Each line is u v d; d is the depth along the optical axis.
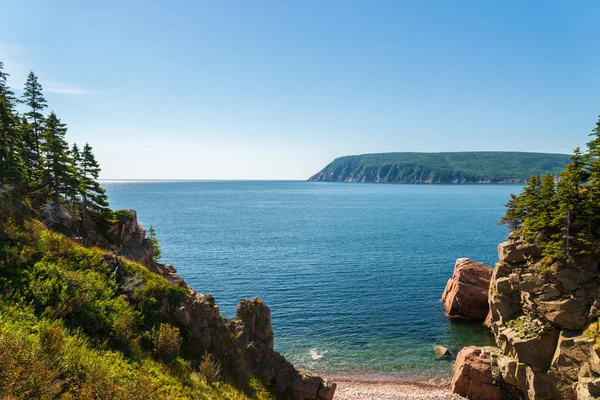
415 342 53.72
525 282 36.62
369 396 40.03
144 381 18.59
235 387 25.83
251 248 115.06
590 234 33.66
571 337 31.86
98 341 20.72
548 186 38.69
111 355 20.19
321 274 85.94
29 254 25.28
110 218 50.38
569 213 34.25
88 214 49.91
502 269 41.06
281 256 104.12
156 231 148.00
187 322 27.72
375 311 64.44
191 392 21.06
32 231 29.08
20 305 19.88
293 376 32.25
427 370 46.47
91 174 51.78
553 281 34.84
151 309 26.86
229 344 29.58
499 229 146.88
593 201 33.91
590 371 29.28
